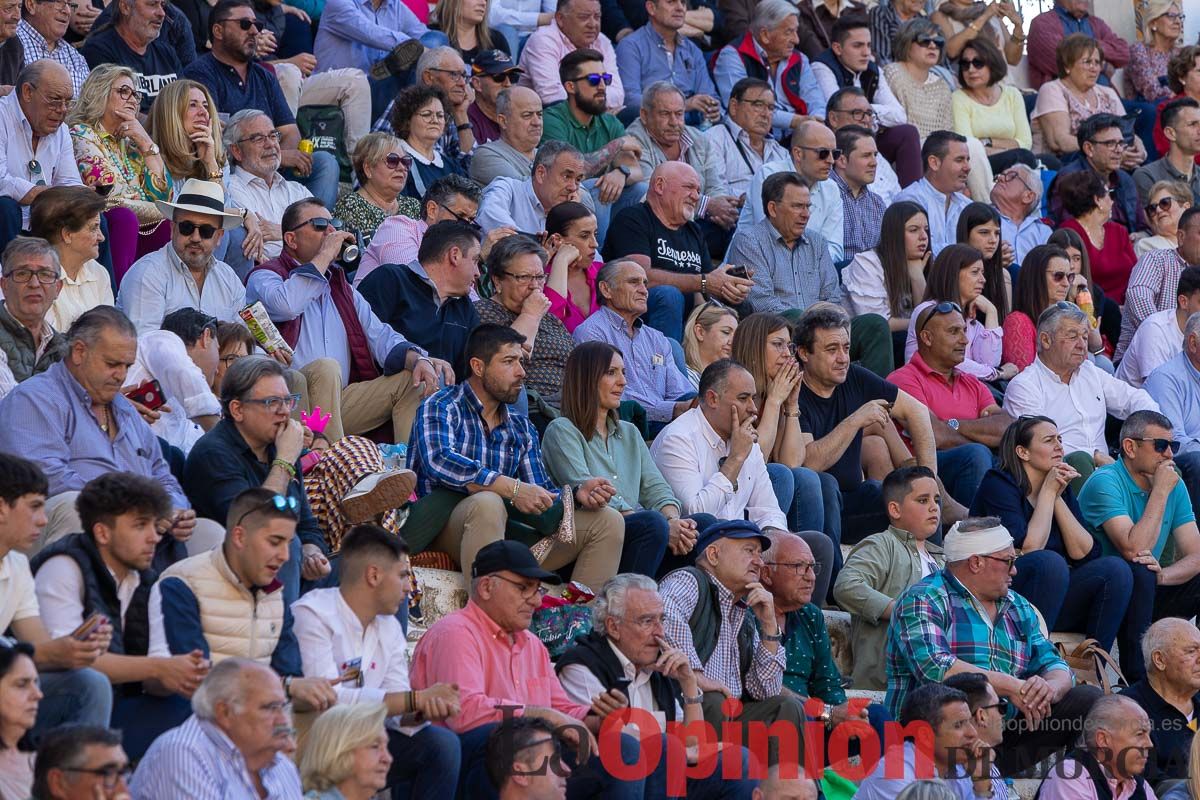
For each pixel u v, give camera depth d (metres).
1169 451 34.12
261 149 37.06
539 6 49.94
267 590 23.42
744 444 31.86
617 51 48.84
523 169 41.97
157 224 34.38
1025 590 32.69
